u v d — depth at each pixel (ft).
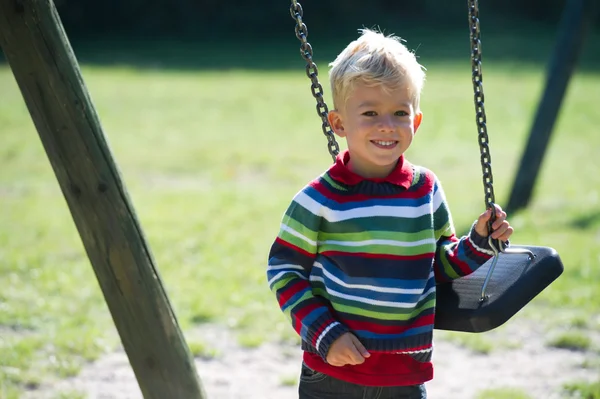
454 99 67.82
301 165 45.83
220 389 18.60
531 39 108.06
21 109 59.82
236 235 31.32
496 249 10.51
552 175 42.11
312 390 10.53
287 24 114.62
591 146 50.01
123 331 12.78
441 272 10.82
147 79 77.71
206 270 26.81
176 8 111.45
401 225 10.04
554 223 32.17
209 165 45.78
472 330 10.25
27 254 28.27
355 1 117.91
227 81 77.36
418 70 10.29
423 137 53.67
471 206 35.37
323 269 10.22
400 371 10.19
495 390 17.85
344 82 10.11
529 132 34.50
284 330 21.90
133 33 109.81
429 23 119.96
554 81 33.55
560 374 19.11
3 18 11.45
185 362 13.10
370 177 10.34
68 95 11.82
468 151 49.37
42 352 20.26
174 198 37.81
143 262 12.56
